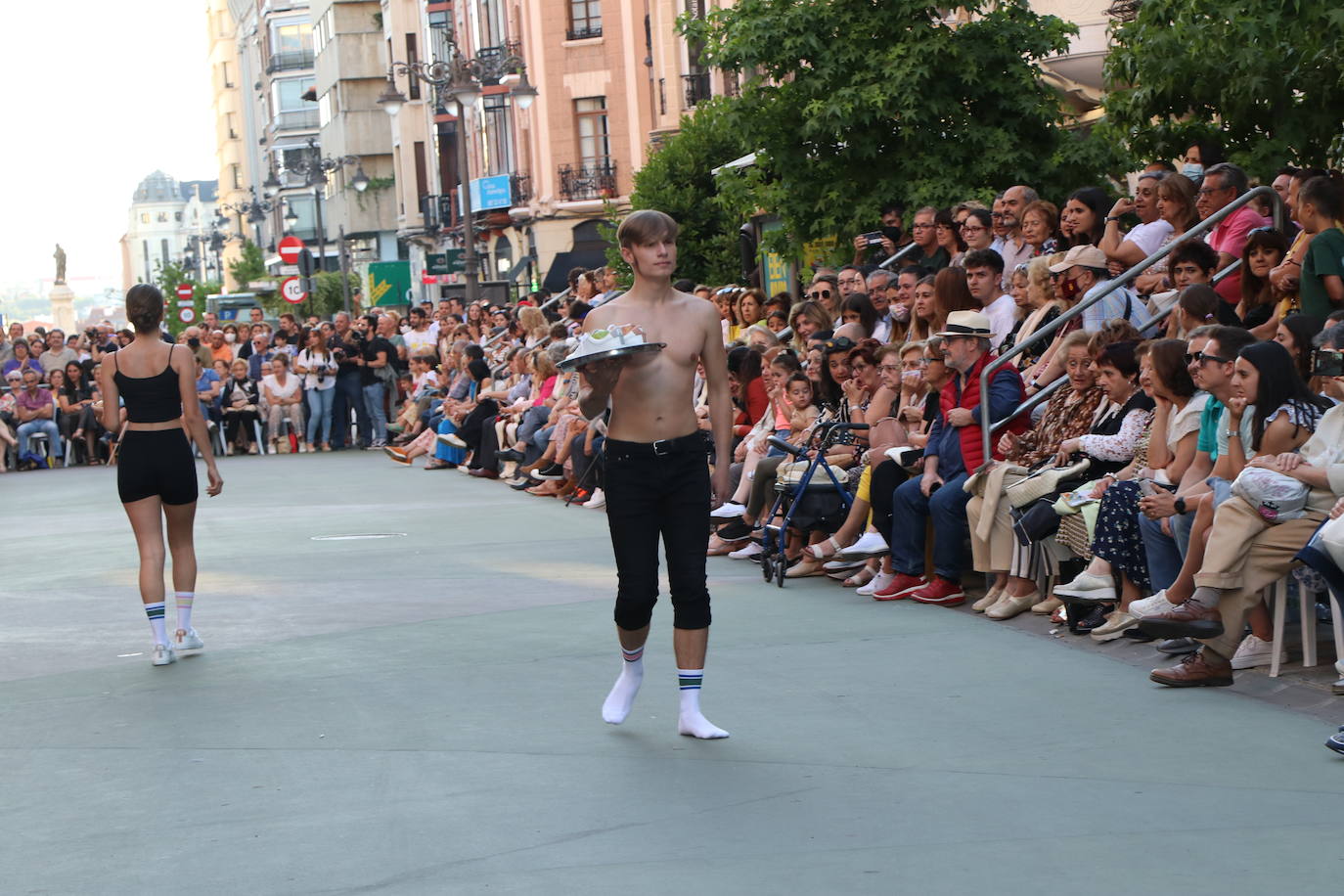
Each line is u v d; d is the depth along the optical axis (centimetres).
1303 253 859
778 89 1633
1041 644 821
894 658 802
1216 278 964
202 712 748
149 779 634
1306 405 713
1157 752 605
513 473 1947
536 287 4419
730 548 1227
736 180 1678
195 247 10719
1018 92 1590
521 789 590
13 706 786
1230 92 1170
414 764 634
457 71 2791
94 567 1323
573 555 1261
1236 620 701
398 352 2719
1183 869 476
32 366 2788
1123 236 1156
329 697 764
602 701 732
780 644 853
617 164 4459
